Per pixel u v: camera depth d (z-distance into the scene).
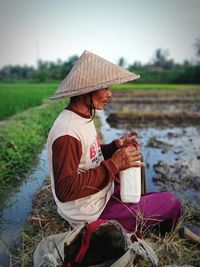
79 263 2.42
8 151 5.74
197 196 4.38
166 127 11.14
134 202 2.59
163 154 6.85
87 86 2.25
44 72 64.12
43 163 6.05
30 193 4.55
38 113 12.09
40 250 2.46
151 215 2.77
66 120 2.33
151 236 2.86
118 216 2.67
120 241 2.46
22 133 7.45
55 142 2.27
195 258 2.66
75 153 2.28
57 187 2.27
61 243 2.35
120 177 2.56
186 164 6.01
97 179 2.29
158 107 18.45
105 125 11.50
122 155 2.38
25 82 62.41
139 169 2.55
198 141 8.39
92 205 2.56
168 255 2.66
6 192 4.60
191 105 19.75
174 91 31.53
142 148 7.38
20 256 2.83
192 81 51.62
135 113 13.23
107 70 2.32
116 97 25.53
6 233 3.40
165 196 2.87
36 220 3.21
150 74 54.94
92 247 2.49
